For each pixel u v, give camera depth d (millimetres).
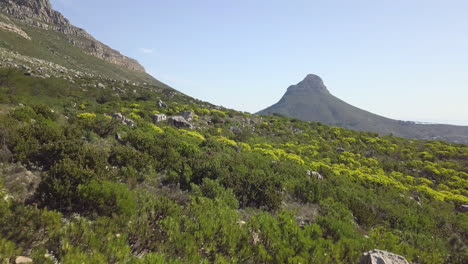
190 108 39094
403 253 7125
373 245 7039
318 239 6590
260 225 6738
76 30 164875
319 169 19141
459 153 31641
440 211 14844
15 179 6566
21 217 4586
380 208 12422
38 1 150500
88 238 4594
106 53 164250
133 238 5305
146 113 26719
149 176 9234
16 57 62250
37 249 4199
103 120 15562
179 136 19047
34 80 35031
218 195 8664
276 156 20172
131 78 140000
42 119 13641
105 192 6023
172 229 5613
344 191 13242
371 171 22562
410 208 13992
